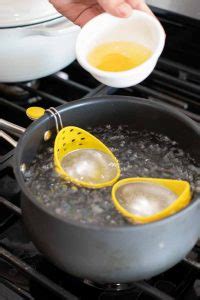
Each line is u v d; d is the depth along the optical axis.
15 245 0.70
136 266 0.58
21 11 0.80
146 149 0.72
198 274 0.67
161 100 0.89
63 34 0.81
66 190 0.65
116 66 0.72
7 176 0.78
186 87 0.90
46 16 0.81
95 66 0.72
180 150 0.71
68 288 0.66
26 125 0.89
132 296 0.66
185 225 0.58
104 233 0.55
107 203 0.63
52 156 0.69
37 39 0.82
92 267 0.58
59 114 0.69
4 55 0.83
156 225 0.56
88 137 0.70
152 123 0.71
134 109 0.71
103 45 0.74
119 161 0.70
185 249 0.61
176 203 0.60
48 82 0.96
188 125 0.68
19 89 0.94
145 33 0.73
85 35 0.73
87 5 0.80
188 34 0.94
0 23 0.79
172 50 0.97
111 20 0.73
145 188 0.64
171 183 0.64
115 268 0.58
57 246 0.58
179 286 0.66
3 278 0.66
